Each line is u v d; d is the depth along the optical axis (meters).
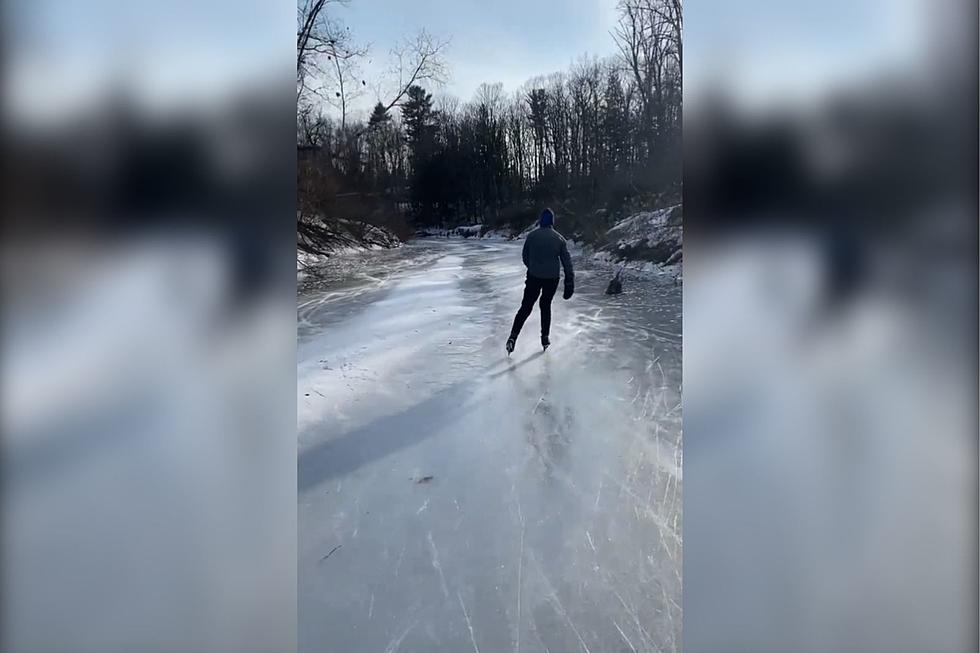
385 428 3.62
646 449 3.31
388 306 8.29
